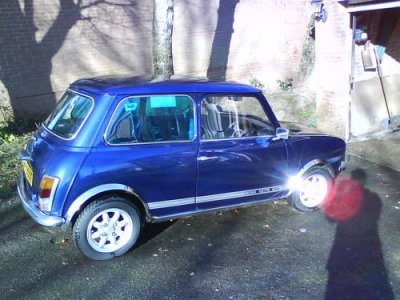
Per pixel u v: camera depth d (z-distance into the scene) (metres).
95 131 4.05
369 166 7.11
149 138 4.29
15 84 8.91
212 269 4.17
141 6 10.12
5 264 4.20
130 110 4.21
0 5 8.45
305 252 4.50
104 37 9.79
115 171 4.09
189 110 4.48
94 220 4.14
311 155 5.31
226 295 3.78
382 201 5.78
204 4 11.03
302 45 12.64
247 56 12.02
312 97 10.90
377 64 8.83
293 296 3.78
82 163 3.97
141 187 4.26
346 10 7.82
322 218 5.29
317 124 8.99
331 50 8.28
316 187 5.49
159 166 4.30
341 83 8.24
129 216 4.30
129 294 3.77
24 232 4.84
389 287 3.92
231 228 4.99
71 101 4.52
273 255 4.44
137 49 10.29
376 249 4.58
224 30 11.49
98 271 4.10
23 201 4.31
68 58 9.43
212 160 4.58
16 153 7.18
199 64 11.35
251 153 4.82
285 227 5.04
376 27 8.59
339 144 5.61
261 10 11.88
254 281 3.99
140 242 4.64
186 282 3.96
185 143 4.43
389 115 9.09
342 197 5.91
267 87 12.45
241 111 4.81
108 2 9.66
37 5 8.85
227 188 4.79
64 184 3.92
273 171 5.05
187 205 4.61
